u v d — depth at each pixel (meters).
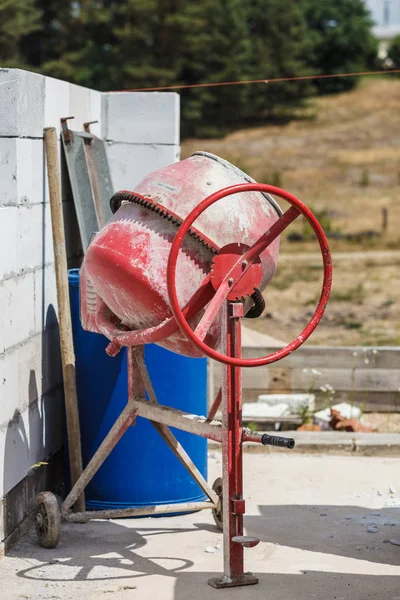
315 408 10.49
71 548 6.67
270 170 56.59
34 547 6.68
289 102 75.12
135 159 9.38
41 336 7.29
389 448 9.21
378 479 8.47
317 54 91.06
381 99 78.69
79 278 7.23
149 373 7.37
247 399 10.62
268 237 5.70
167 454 7.41
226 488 5.87
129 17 63.66
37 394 7.17
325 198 47.19
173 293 5.29
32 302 7.03
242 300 5.74
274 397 10.30
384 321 19.48
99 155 8.53
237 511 5.85
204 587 5.93
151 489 7.41
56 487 7.82
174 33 64.25
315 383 10.53
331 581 6.02
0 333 6.25
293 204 5.56
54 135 7.26
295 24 82.06
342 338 17.47
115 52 62.38
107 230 6.23
